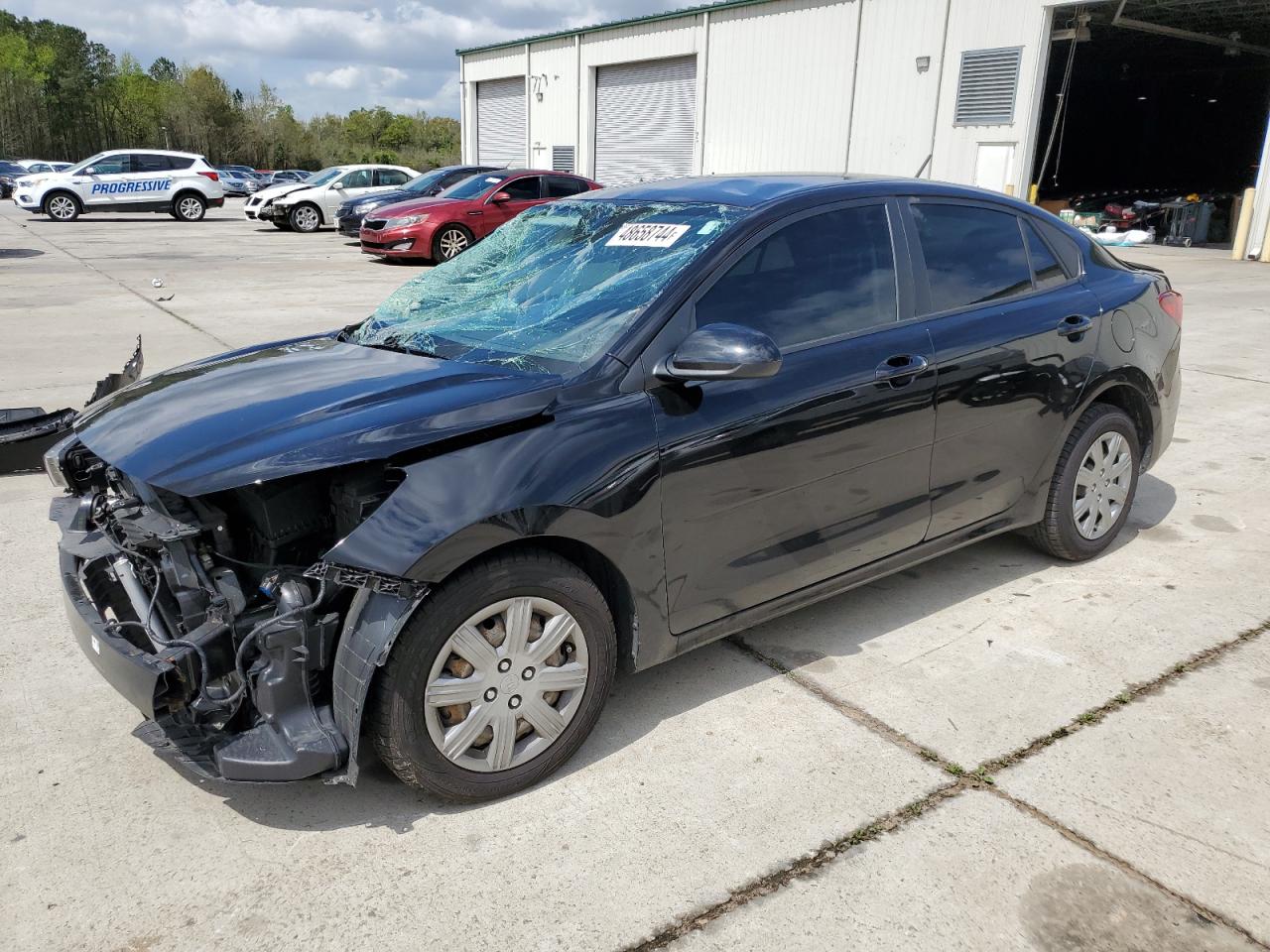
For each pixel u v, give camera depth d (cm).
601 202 363
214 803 265
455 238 1627
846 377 312
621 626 287
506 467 249
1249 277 1567
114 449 261
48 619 369
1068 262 404
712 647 354
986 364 351
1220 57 2984
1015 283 379
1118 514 431
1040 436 382
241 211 3353
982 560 434
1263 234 1861
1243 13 2186
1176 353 441
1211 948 217
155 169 2620
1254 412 701
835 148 2280
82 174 2534
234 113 8631
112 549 283
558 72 3011
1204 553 441
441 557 235
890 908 228
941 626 370
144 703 238
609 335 283
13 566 414
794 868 241
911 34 2086
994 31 1952
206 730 245
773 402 295
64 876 237
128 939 218
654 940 219
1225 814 262
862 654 349
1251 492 527
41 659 339
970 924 223
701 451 281
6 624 364
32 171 4644
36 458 518
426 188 1909
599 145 2934
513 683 259
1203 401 733
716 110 2536
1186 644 356
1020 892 233
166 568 257
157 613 264
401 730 244
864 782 275
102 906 227
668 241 314
